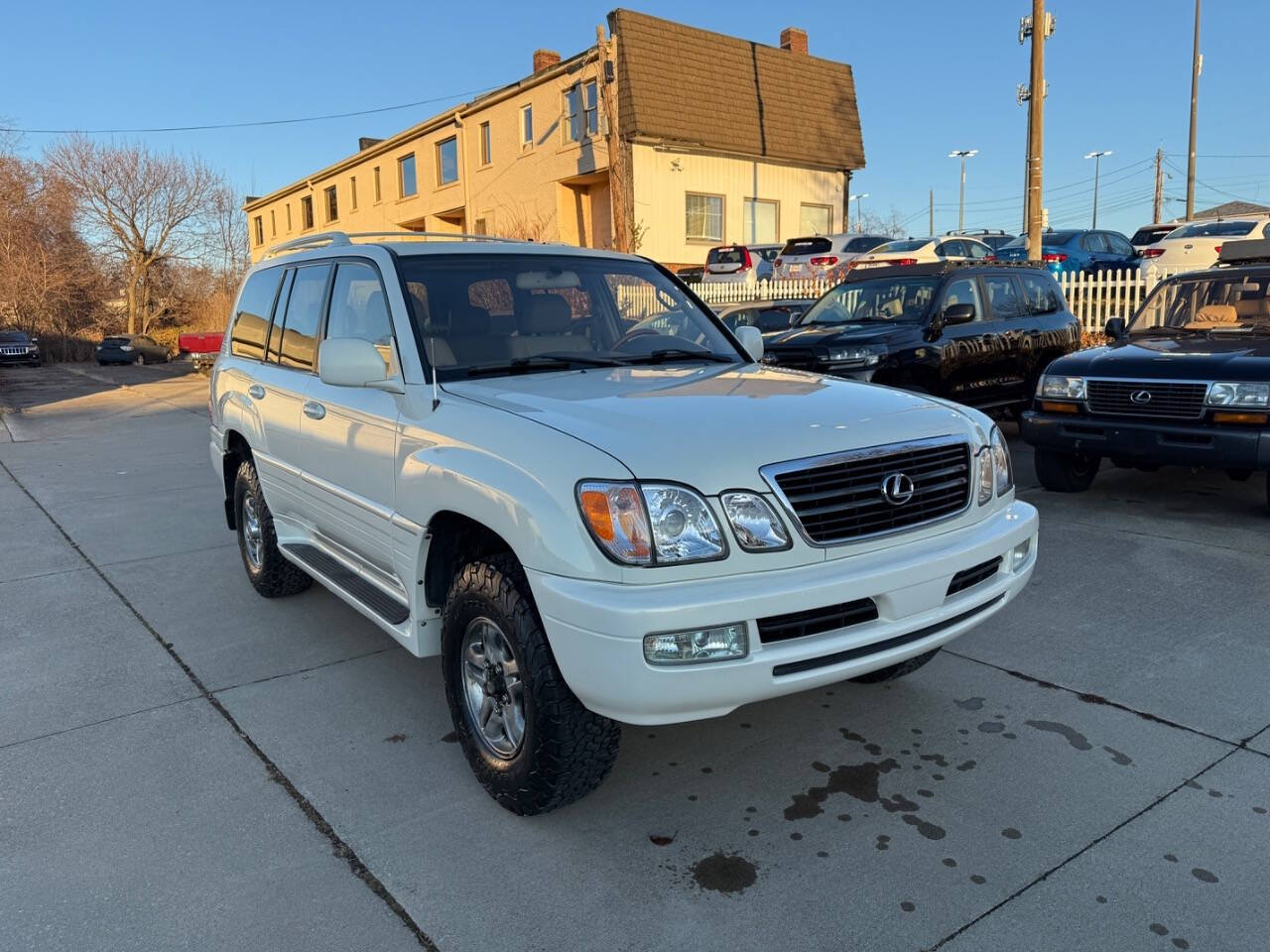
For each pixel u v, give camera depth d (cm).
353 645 470
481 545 321
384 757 354
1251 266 764
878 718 375
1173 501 708
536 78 2527
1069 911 255
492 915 261
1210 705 373
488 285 390
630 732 372
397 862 287
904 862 280
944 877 272
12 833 304
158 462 1097
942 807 309
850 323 916
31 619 520
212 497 865
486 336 374
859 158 2789
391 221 3400
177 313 5378
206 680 429
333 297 425
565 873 279
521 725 301
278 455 467
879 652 285
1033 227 1554
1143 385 637
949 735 359
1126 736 352
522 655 285
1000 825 298
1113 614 475
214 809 318
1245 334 704
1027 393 973
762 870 279
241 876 280
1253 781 317
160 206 5153
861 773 334
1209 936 244
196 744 366
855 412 311
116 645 477
